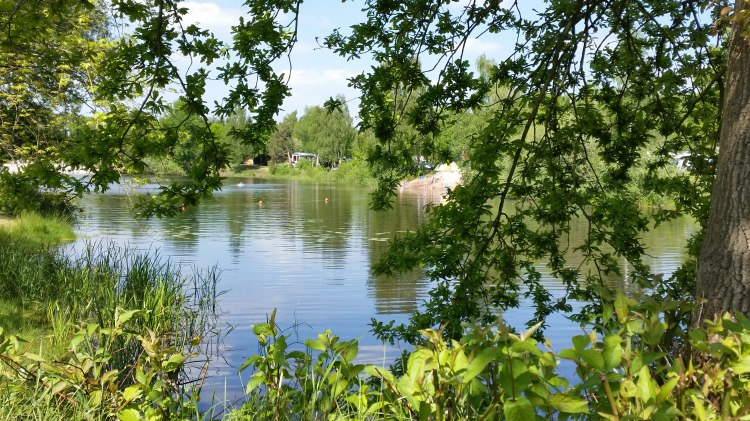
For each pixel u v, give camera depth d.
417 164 6.64
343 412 2.57
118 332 2.79
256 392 2.99
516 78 6.86
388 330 6.14
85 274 10.02
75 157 4.77
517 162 5.99
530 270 6.57
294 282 13.25
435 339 1.96
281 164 96.88
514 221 6.50
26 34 5.61
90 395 2.73
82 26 10.84
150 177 10.54
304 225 24.91
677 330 2.35
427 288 12.66
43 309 8.84
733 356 1.83
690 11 6.48
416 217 28.62
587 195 6.23
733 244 3.23
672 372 1.82
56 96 13.01
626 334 2.06
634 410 1.77
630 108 7.24
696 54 6.69
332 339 2.37
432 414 1.90
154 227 23.17
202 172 4.96
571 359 1.75
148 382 2.60
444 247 5.86
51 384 2.70
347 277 13.84
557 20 6.54
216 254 17.12
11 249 12.55
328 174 74.62
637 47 7.05
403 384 1.91
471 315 5.89
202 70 4.98
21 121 13.64
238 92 5.27
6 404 3.07
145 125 5.08
